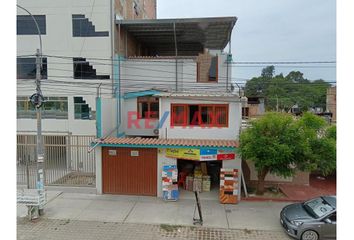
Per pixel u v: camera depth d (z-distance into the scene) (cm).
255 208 1295
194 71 2033
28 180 1541
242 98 1550
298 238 990
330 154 1264
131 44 2389
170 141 1452
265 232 1075
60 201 1372
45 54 2059
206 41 2572
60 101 2091
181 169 1612
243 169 1605
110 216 1207
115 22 2059
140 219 1180
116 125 1808
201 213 1168
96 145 1429
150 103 1941
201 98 1566
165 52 3017
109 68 2033
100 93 1981
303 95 4547
